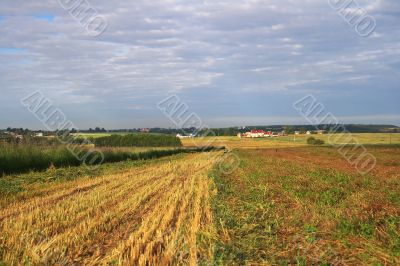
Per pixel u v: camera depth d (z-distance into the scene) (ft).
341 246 32.07
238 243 32.89
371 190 65.21
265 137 444.55
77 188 63.87
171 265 27.89
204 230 36.14
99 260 28.78
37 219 40.09
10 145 86.53
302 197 57.57
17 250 29.94
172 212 44.83
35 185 65.05
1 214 42.96
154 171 98.94
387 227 36.50
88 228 36.68
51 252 29.58
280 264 28.30
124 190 61.93
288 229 38.04
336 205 51.42
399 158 158.30
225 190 66.18
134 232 35.73
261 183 74.33
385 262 27.89
